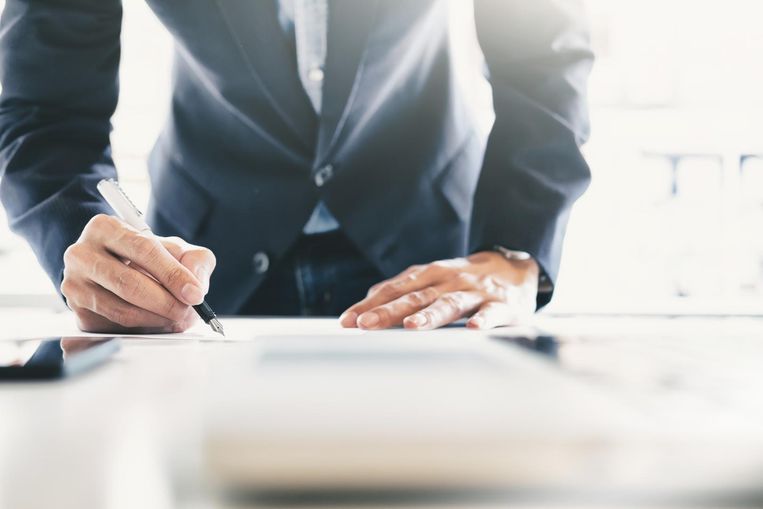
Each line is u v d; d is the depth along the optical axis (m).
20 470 0.14
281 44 0.87
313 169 0.92
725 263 2.21
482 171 0.86
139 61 2.04
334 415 0.15
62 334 0.57
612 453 0.13
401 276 0.74
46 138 0.82
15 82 0.83
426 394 0.19
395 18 0.85
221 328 0.59
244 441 0.13
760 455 0.13
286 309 1.03
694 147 2.21
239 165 0.95
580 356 0.29
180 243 0.68
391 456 0.12
